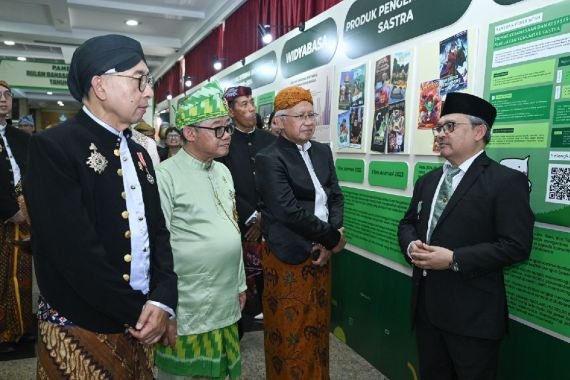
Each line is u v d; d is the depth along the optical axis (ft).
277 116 6.09
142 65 3.58
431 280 5.02
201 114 4.76
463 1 5.83
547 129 4.71
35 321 9.19
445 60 6.12
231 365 5.12
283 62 11.57
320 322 6.26
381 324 7.91
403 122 6.99
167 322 3.81
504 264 4.39
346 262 9.10
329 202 6.45
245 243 8.50
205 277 4.77
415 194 5.68
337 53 9.04
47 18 23.58
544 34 4.69
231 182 5.59
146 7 20.85
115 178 3.53
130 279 3.63
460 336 4.75
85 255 3.20
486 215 4.59
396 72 7.15
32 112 63.00
